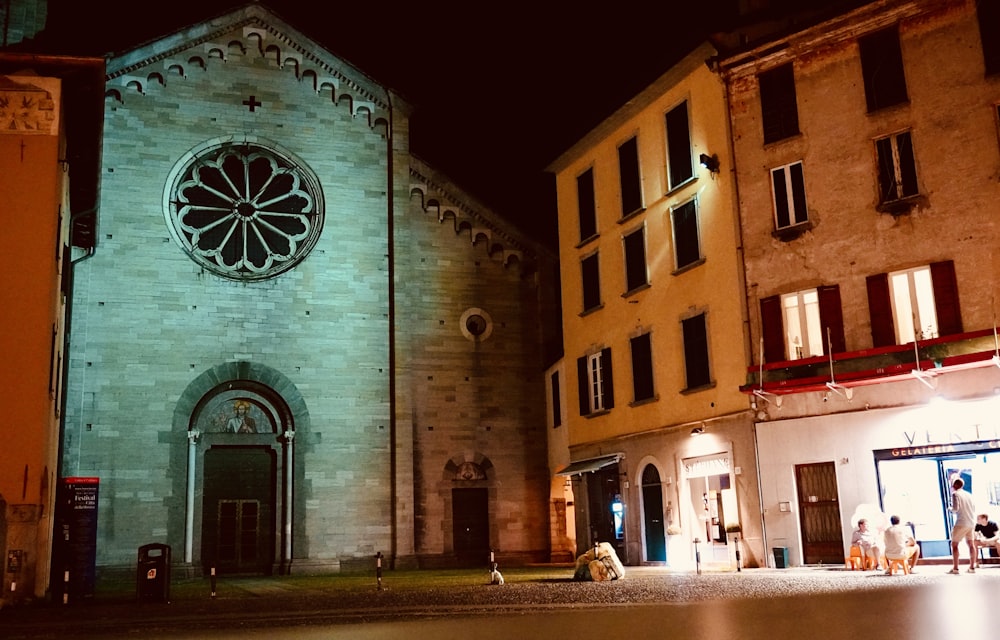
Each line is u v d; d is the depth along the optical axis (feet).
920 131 81.41
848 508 80.48
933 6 81.76
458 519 121.08
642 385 104.99
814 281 85.61
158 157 115.03
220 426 112.78
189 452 109.70
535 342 128.57
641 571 91.04
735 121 93.25
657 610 47.34
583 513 114.93
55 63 76.07
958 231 78.48
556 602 56.59
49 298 72.84
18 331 71.72
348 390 117.39
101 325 108.78
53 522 82.84
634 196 108.47
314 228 120.37
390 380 119.24
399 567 113.70
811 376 82.07
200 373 111.86
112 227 111.55
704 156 93.81
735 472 88.53
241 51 120.98
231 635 42.88
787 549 82.89
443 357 124.16
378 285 121.29
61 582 72.18
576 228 120.26
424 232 126.52
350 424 116.67
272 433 114.52
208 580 103.86
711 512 92.48
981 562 74.64
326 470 114.62
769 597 52.70
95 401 106.93
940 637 29.99
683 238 99.76
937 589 52.16
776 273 88.12
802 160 88.12
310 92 123.24
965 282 77.51
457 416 123.24
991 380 74.90
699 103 98.12
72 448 104.78
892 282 81.71
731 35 93.76
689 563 94.48
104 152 112.98
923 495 77.71
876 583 60.59
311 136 122.21
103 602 73.46
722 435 90.79
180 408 110.11
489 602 58.49
